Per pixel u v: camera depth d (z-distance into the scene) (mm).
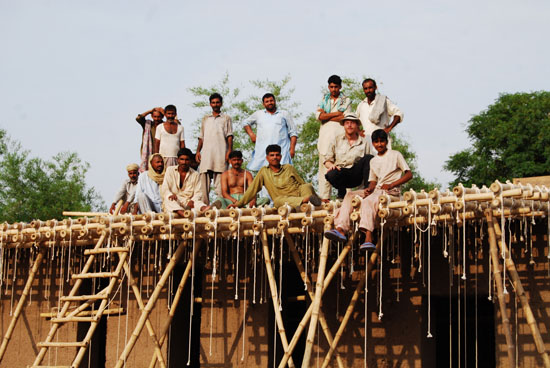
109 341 12086
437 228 9547
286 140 11914
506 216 8656
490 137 29047
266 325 11102
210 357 11367
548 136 27672
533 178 10570
